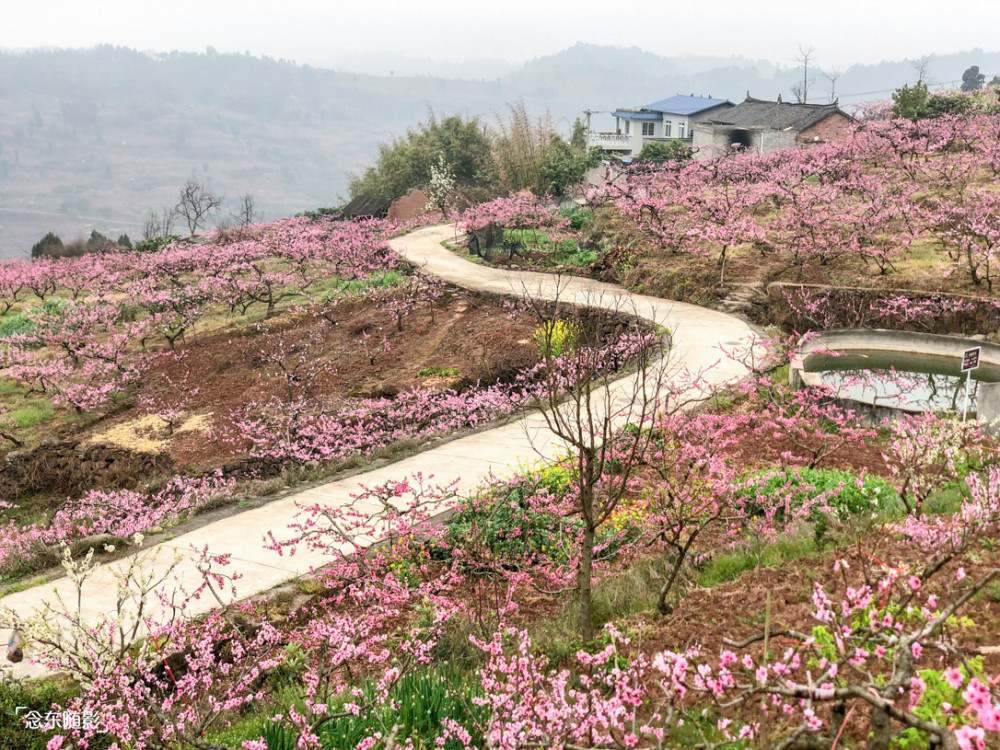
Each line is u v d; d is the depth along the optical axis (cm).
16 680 816
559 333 2391
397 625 992
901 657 444
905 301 2506
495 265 4019
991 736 498
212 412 2803
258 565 1191
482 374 2559
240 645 893
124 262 5294
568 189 5941
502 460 1591
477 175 8381
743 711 631
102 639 739
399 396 2375
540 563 1084
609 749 542
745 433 1680
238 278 3972
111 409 3020
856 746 546
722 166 4744
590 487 873
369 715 669
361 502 1420
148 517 1902
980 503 862
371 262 4294
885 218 3094
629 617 913
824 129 6606
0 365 3484
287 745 631
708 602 889
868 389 1944
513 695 640
